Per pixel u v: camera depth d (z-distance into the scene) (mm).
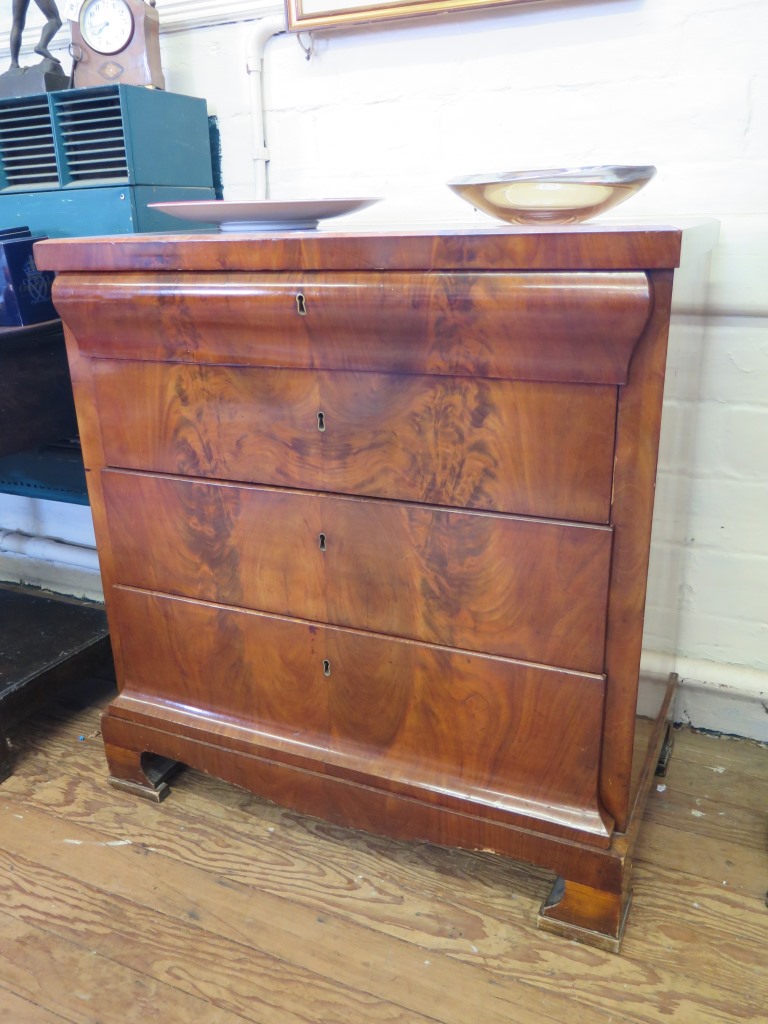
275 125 1457
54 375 1383
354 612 1033
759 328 1234
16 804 1273
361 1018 913
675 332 850
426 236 838
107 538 1188
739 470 1303
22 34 1560
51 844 1186
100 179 1372
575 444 857
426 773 1051
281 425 1001
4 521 2008
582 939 1005
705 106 1183
